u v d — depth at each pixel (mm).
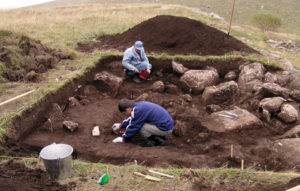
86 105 5418
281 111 4816
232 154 3740
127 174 3092
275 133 4453
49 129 4375
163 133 4008
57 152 2891
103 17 12453
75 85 5781
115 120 4852
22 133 4062
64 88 5375
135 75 6562
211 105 5191
